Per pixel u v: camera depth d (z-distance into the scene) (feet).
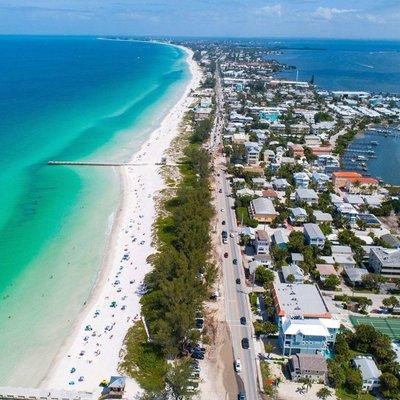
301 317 434.30
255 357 422.41
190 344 433.07
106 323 465.06
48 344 436.35
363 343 430.20
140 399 364.99
